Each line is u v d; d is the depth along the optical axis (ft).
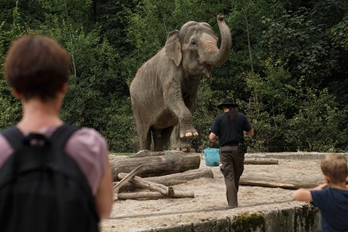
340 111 67.92
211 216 21.08
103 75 85.56
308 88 68.74
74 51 81.41
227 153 23.76
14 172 6.16
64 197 6.03
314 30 75.61
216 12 82.89
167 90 37.32
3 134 6.45
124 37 94.32
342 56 78.54
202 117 70.54
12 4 97.04
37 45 6.80
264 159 42.91
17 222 6.00
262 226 21.86
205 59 35.47
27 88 6.74
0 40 82.53
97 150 6.62
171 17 82.79
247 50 81.10
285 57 74.02
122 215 22.94
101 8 99.19
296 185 29.68
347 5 76.79
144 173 31.86
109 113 83.20
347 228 12.79
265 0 78.84
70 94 80.79
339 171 12.94
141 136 41.39
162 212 23.25
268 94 70.54
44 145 6.37
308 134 68.13
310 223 24.07
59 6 84.58
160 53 39.14
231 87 83.41
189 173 32.81
